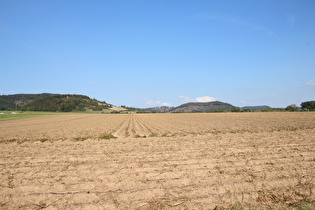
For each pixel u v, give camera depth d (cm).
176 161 996
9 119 5756
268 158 1027
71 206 582
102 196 638
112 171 862
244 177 772
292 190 662
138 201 603
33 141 1830
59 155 1198
